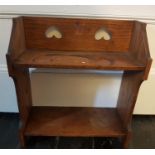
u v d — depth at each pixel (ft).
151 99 4.33
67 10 3.46
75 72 3.96
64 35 3.32
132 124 4.44
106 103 4.38
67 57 3.10
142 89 4.19
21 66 2.77
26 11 3.44
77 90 4.20
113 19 3.45
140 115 4.64
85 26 3.26
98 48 3.44
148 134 4.20
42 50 3.37
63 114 4.05
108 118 4.00
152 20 3.55
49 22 3.21
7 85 4.09
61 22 3.22
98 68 2.86
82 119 3.93
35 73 3.96
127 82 3.63
